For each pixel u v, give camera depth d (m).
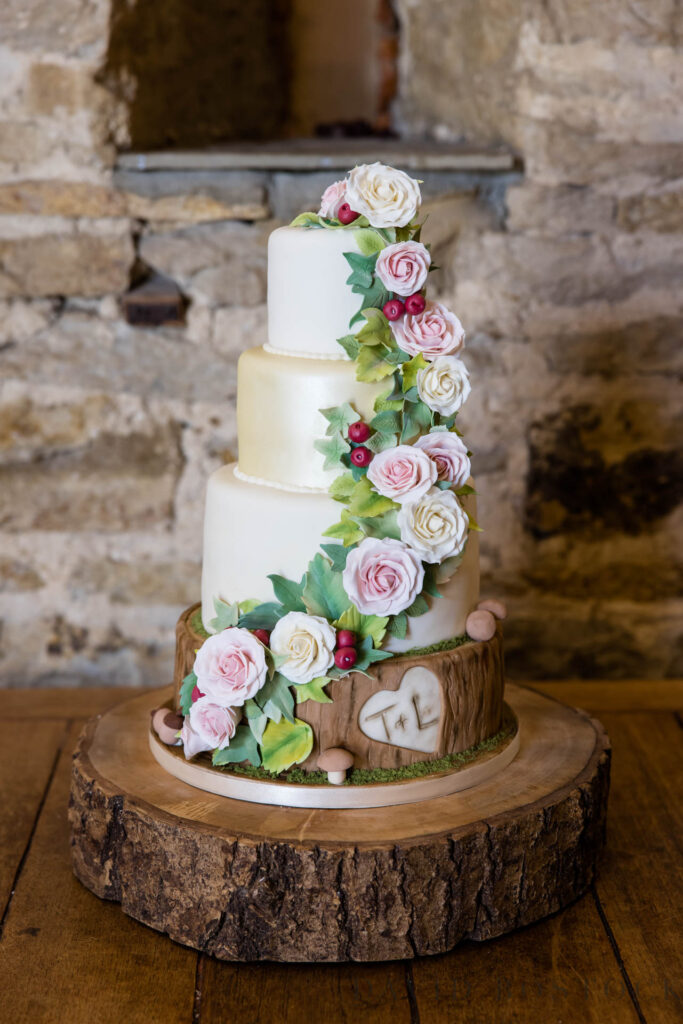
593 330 2.44
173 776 1.71
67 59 2.26
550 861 1.63
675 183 2.37
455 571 1.64
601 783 1.74
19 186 2.32
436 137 2.78
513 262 2.40
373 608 1.55
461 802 1.62
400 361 1.57
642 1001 1.51
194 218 2.36
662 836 1.92
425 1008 1.50
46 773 2.14
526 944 1.63
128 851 1.62
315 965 1.59
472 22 2.54
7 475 2.48
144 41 2.39
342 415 1.56
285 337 1.65
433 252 2.40
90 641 2.57
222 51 2.75
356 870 1.50
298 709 1.60
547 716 1.95
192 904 1.57
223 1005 1.51
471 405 2.47
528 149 2.35
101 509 2.51
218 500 1.66
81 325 2.41
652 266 2.41
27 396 2.44
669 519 2.55
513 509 2.53
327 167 2.32
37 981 1.55
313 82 3.03
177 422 2.47
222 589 1.67
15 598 2.54
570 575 2.57
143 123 2.41
